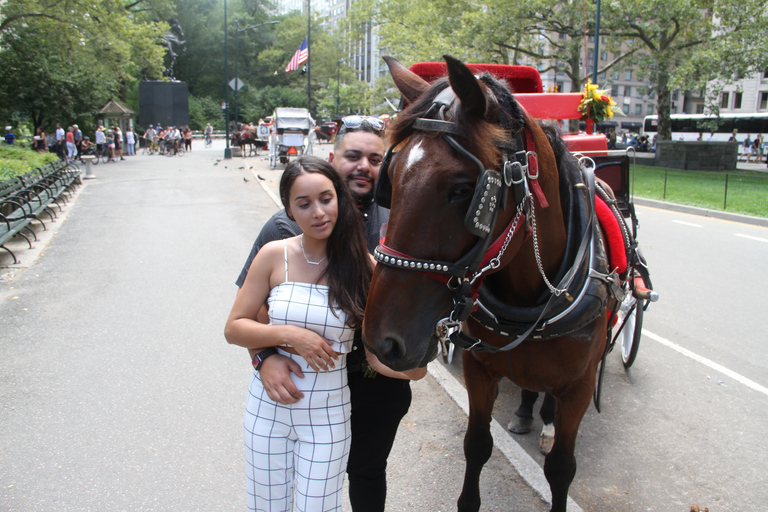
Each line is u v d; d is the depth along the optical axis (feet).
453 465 11.23
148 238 31.96
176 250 29.17
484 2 72.33
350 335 6.93
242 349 16.74
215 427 12.53
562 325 7.30
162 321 18.95
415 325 5.40
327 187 6.47
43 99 83.61
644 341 17.69
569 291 7.34
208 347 16.84
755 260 27.66
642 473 11.05
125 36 86.94
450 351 14.94
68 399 13.69
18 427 12.41
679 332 18.37
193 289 22.50
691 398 14.10
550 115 17.13
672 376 15.33
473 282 5.87
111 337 17.56
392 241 5.42
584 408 8.10
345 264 6.81
